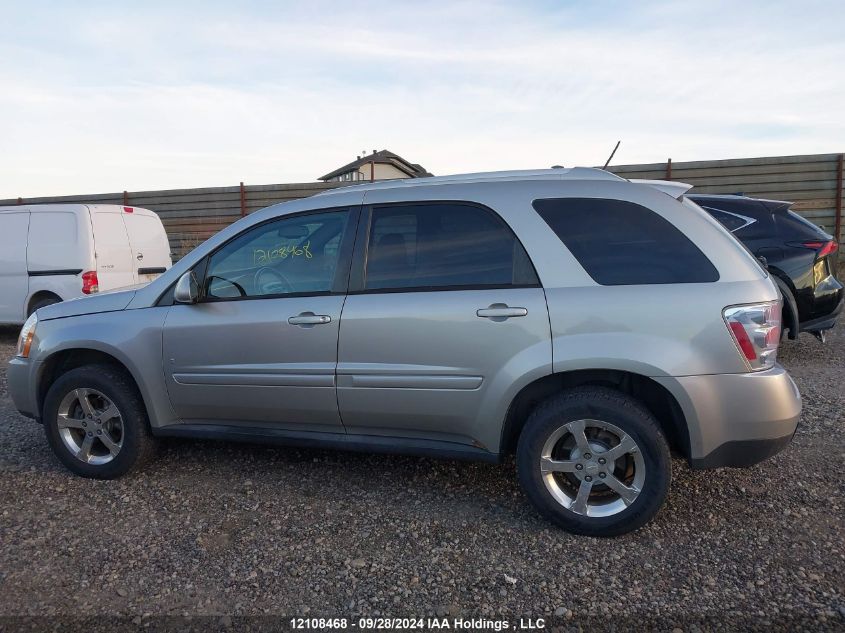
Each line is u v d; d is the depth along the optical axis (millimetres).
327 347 3748
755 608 2830
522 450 3484
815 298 6785
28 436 5195
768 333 3285
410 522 3652
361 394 3721
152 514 3793
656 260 3391
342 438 3885
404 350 3602
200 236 15758
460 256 3639
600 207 3520
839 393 5867
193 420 4188
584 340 3332
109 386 4168
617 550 3318
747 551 3283
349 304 3725
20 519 3748
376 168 26781
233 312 3961
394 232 3785
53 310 4473
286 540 3479
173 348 4066
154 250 10312
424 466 4414
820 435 4805
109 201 16281
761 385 3244
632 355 3266
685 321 3256
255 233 4062
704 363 3240
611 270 3408
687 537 3430
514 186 3664
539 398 3600
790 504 3764
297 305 3836
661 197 3492
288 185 15133
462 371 3518
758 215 7031
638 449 3309
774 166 12609
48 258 9273
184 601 2963
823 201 12484
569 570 3152
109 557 3328
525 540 3439
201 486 4168
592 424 3379
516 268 3514
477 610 2869
